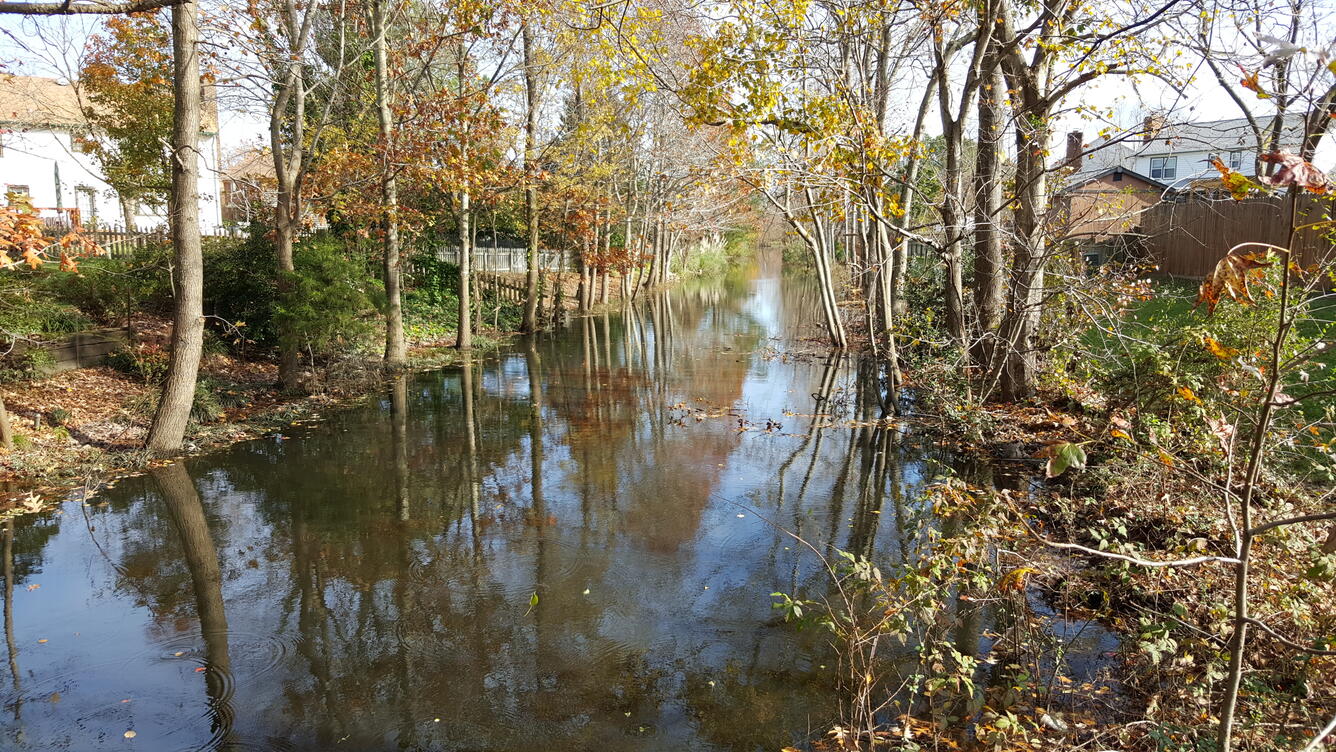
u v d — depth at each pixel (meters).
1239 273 2.35
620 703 4.73
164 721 4.57
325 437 11.27
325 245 15.05
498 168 16.95
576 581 6.45
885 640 5.34
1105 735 3.98
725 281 52.44
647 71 10.41
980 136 11.27
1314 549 4.30
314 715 4.64
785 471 9.55
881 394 14.46
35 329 12.02
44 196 25.83
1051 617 5.41
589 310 30.44
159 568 6.74
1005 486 8.40
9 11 5.29
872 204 10.94
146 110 17.48
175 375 10.16
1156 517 6.06
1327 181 2.21
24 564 6.82
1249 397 5.87
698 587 6.32
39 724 4.53
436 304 24.44
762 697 4.75
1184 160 25.02
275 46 13.98
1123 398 8.41
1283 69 2.96
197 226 10.12
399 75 15.92
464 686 4.93
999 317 11.73
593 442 11.01
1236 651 2.49
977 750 4.00
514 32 16.66
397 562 6.85
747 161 12.03
